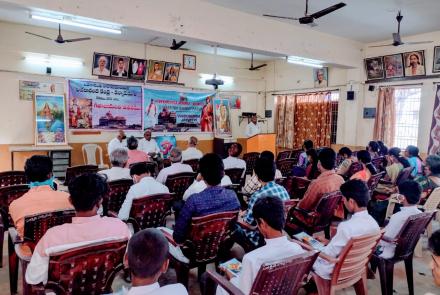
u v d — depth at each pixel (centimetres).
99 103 768
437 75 650
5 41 660
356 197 217
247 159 618
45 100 698
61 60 715
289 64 970
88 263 165
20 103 687
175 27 489
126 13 444
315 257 167
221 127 971
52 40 703
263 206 170
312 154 479
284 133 988
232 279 183
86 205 168
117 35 741
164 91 866
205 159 245
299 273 165
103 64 765
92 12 418
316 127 892
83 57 742
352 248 200
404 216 256
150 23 466
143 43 818
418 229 254
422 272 321
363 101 778
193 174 387
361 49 764
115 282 277
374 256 257
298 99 944
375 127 752
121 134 706
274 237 171
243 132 1030
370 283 292
